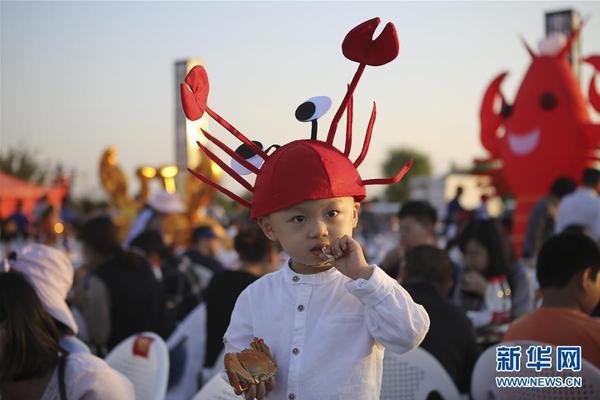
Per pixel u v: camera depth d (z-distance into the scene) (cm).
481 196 809
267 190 169
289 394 171
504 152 1004
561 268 270
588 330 260
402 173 186
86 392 218
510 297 451
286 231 167
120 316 447
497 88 1052
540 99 959
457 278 450
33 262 256
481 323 407
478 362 274
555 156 938
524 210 958
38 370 216
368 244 1414
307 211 164
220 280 379
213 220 1070
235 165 183
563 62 980
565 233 280
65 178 2372
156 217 776
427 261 332
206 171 1029
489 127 1055
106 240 469
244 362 168
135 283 453
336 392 167
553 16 1151
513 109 1002
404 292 166
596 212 643
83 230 478
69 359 223
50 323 224
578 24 1141
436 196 2855
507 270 449
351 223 171
